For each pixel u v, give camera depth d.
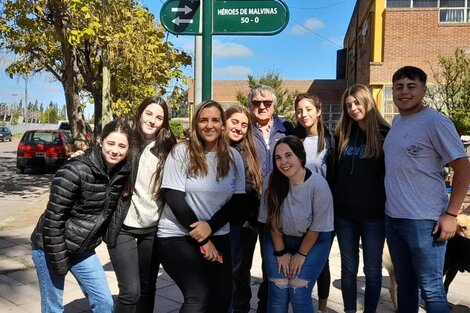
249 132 3.72
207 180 3.12
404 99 3.25
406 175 3.23
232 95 29.38
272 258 3.38
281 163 3.24
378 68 18.42
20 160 16.81
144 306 3.49
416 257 3.23
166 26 4.46
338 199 3.71
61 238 3.00
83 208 3.06
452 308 4.49
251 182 3.63
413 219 3.19
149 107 3.38
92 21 8.68
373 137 3.58
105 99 9.30
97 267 3.25
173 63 10.53
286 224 3.30
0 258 5.98
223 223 3.15
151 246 3.40
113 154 3.03
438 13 18.02
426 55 18.12
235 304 4.01
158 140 3.38
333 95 28.62
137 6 9.93
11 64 11.62
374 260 3.65
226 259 3.27
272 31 4.38
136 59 9.37
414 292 3.47
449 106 13.94
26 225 8.05
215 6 4.40
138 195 3.28
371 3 19.86
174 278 3.14
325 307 4.13
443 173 3.25
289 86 28.98
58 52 11.20
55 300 3.20
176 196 3.07
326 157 3.80
